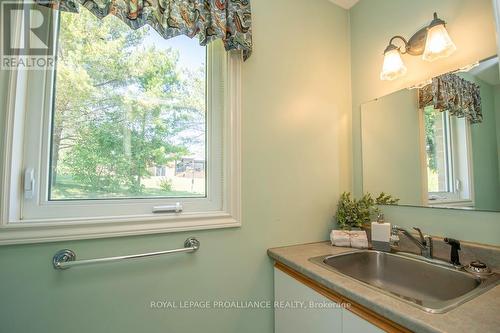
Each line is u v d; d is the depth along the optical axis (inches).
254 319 46.1
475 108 39.2
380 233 47.4
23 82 33.3
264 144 49.1
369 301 27.1
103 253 35.2
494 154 37.0
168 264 39.6
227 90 46.1
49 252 32.6
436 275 38.5
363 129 58.4
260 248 47.4
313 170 54.7
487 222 37.4
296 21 54.6
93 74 37.9
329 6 60.1
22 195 32.6
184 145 43.9
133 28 34.7
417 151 47.4
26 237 31.1
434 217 44.3
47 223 32.4
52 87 35.5
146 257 37.4
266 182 48.8
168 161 42.5
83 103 37.2
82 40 37.4
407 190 48.9
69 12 33.9
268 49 50.6
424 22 46.4
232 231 44.8
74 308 33.7
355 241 49.1
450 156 42.2
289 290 42.3
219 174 45.8
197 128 45.2
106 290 35.5
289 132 52.1
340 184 58.3
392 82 52.2
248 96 47.9
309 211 53.4
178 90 43.9
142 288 37.7
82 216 35.2
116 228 35.8
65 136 36.0
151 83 41.8
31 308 31.7
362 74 59.0
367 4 58.3
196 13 38.8
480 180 38.3
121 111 39.4
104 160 38.1
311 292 37.1
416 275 41.1
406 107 49.4
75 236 33.4
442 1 43.6
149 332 37.9
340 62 60.8
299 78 54.2
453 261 38.1
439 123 44.0
